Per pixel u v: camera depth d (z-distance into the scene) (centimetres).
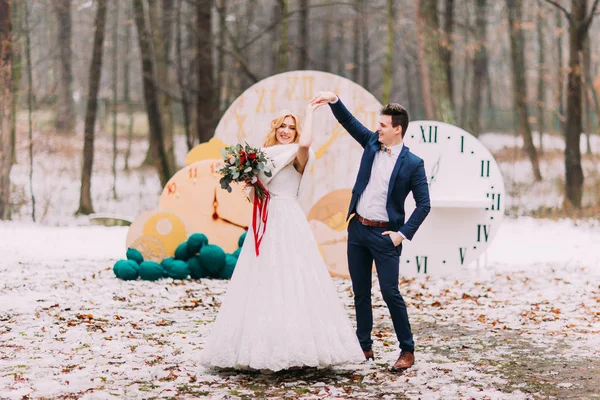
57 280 902
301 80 1015
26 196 2123
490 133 3475
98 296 797
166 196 980
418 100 3697
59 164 2442
